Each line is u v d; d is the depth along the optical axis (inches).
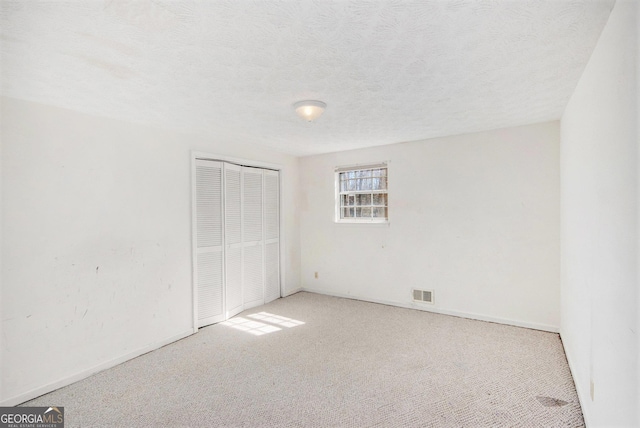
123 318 115.7
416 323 147.9
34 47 65.7
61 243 100.0
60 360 98.8
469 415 81.5
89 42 64.2
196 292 143.5
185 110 108.0
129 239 118.4
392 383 97.1
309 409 85.0
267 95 95.7
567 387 93.2
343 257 193.8
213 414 83.7
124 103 99.4
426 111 114.5
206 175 150.3
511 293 142.6
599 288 64.5
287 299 191.8
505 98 101.4
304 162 208.8
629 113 47.8
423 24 59.7
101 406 88.2
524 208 138.6
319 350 121.4
